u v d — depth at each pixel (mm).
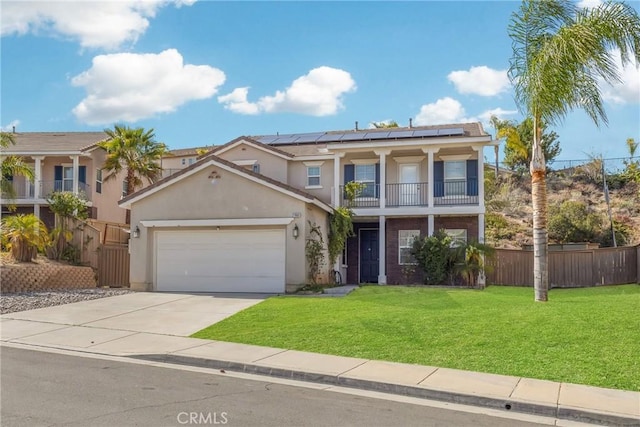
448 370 8727
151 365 9398
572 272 22141
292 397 7473
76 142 30812
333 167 25594
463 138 22391
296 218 18172
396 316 12328
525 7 13922
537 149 14477
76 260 22625
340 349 10086
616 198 37844
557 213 33594
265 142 28516
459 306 13625
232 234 18891
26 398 7008
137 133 28750
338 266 23531
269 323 12305
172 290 19188
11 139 23234
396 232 24328
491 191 40344
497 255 21828
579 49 12750
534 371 8562
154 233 19625
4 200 28094
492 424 6551
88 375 8438
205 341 10953
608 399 7301
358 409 6980
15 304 15617
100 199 30984
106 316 13883
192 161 33250
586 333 10125
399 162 24719
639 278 21844
